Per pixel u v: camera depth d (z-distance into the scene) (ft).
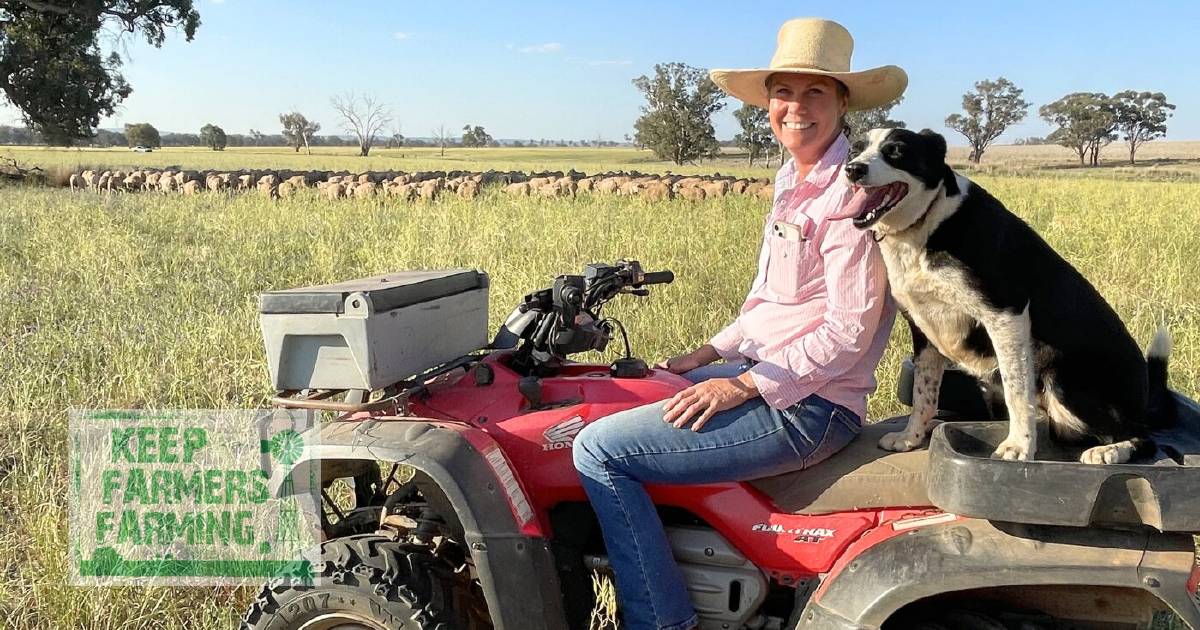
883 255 9.52
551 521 9.52
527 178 82.84
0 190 79.46
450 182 67.62
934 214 9.03
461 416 9.45
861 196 9.02
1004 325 8.86
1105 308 9.35
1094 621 8.30
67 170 97.30
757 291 10.43
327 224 45.85
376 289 8.78
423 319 9.31
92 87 126.21
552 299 9.85
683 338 21.20
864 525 8.66
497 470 8.58
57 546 11.59
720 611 9.12
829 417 9.16
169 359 20.10
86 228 44.32
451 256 32.65
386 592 8.37
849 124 10.70
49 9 115.24
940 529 8.02
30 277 31.83
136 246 37.86
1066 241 36.65
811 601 8.19
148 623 11.05
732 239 37.32
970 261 8.91
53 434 15.88
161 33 130.21
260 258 34.73
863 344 9.06
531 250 34.09
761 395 8.96
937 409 10.66
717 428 8.90
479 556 8.32
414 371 9.22
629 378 9.81
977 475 7.50
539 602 8.44
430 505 9.46
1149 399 9.70
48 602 11.08
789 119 9.90
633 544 8.86
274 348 8.86
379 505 11.50
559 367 10.18
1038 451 9.38
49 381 18.58
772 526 8.87
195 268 32.60
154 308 25.95
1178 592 7.16
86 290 28.76
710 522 9.11
